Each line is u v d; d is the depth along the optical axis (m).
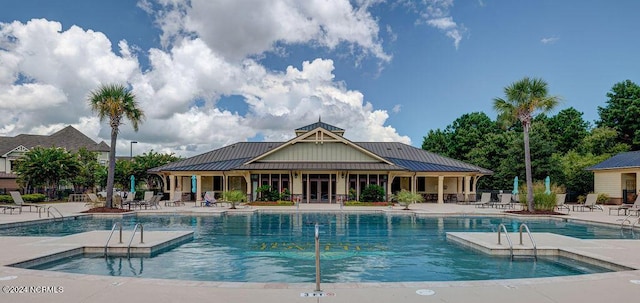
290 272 9.56
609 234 16.27
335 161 36.22
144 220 21.70
